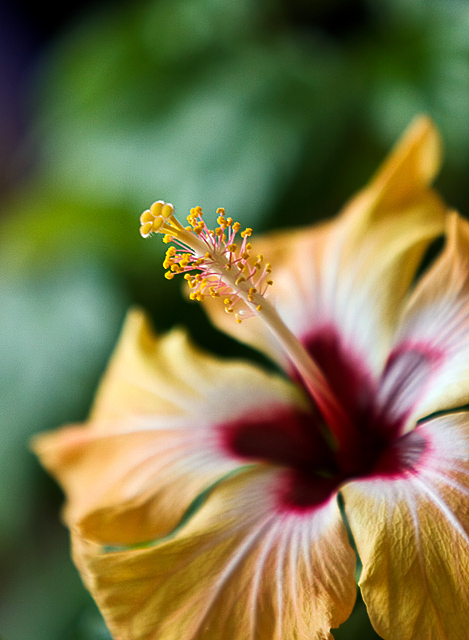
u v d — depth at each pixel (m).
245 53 0.53
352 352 0.35
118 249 0.51
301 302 0.37
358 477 0.33
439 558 0.30
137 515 0.34
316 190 0.46
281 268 0.38
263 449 0.35
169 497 0.34
